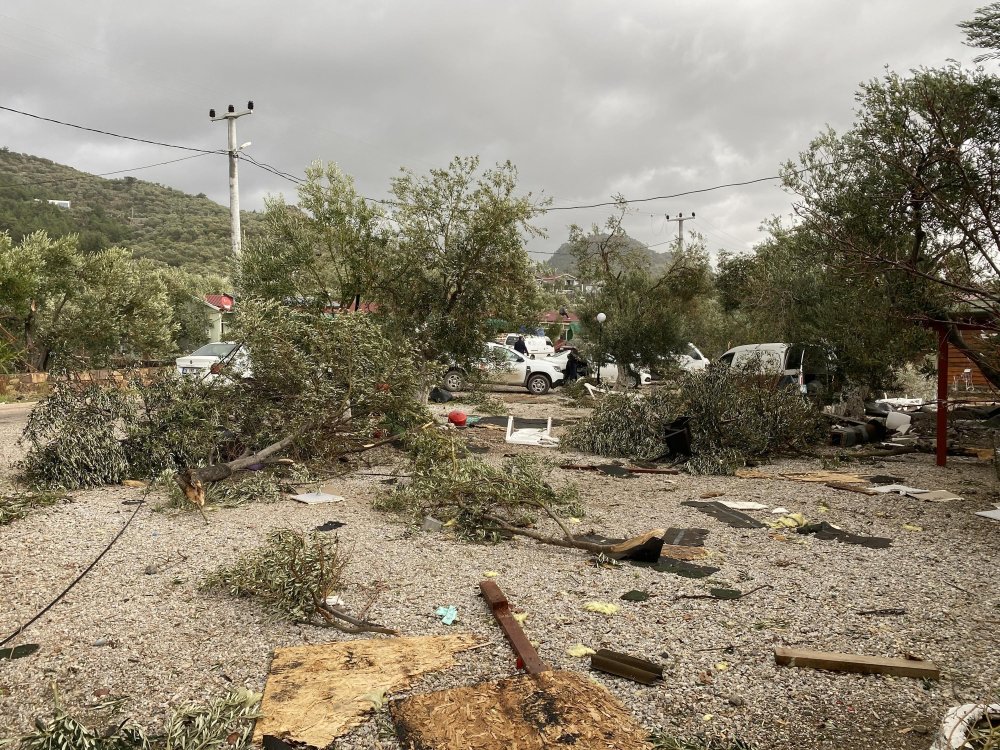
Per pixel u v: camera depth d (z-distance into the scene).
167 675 3.64
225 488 7.75
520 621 4.34
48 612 4.46
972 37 8.85
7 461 9.39
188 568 5.30
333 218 13.09
